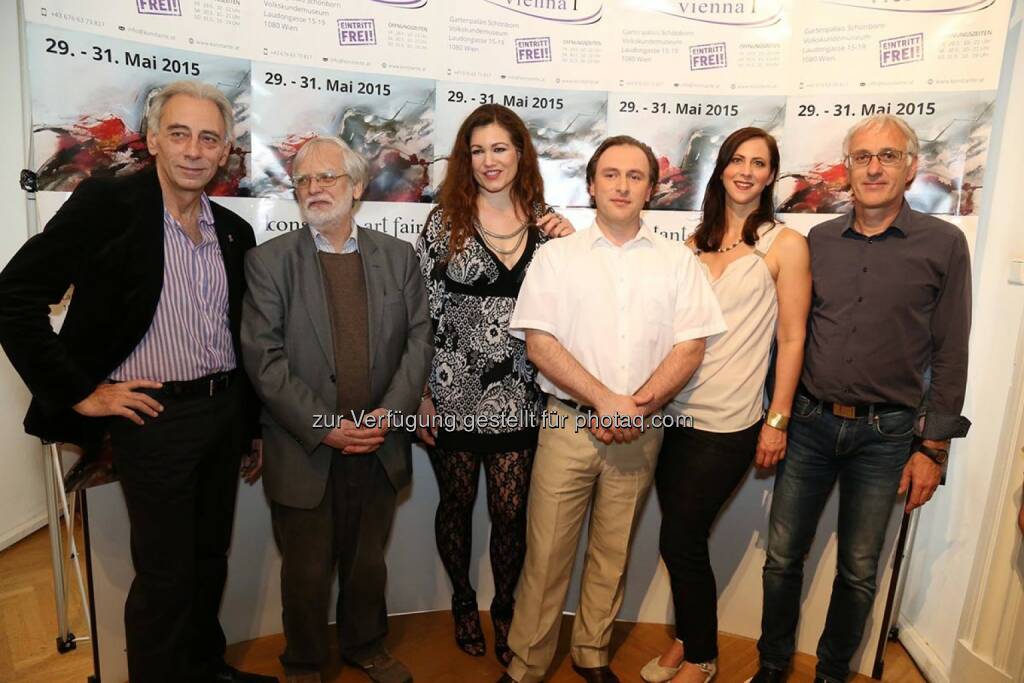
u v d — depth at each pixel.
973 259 2.11
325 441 1.76
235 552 2.28
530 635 1.92
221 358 1.75
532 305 1.78
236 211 2.11
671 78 2.24
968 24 2.03
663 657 2.13
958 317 1.76
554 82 2.24
